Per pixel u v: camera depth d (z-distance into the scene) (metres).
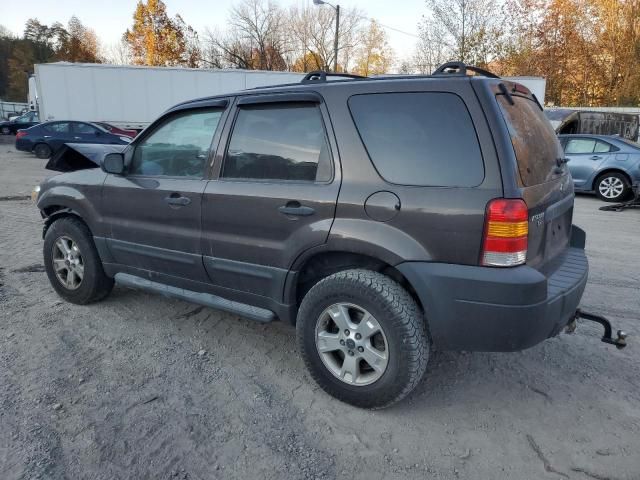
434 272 2.49
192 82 20.30
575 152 11.43
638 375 3.30
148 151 3.73
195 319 4.10
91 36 59.81
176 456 2.46
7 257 5.76
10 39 71.19
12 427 2.64
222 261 3.26
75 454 2.46
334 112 2.85
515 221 2.37
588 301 4.61
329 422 2.77
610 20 29.33
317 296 2.85
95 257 4.12
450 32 31.61
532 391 3.11
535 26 30.81
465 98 2.52
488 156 2.43
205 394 3.01
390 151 2.66
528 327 2.40
